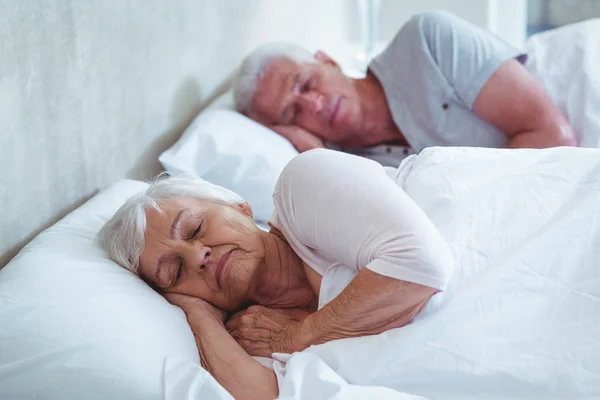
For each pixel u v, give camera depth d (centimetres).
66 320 117
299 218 125
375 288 114
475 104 209
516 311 113
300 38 307
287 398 110
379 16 361
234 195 143
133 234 132
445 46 211
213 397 113
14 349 114
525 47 221
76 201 157
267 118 216
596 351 108
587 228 117
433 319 116
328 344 120
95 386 112
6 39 130
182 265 133
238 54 248
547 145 199
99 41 160
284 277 137
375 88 227
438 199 129
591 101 201
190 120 213
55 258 129
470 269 120
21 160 137
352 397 107
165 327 123
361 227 117
